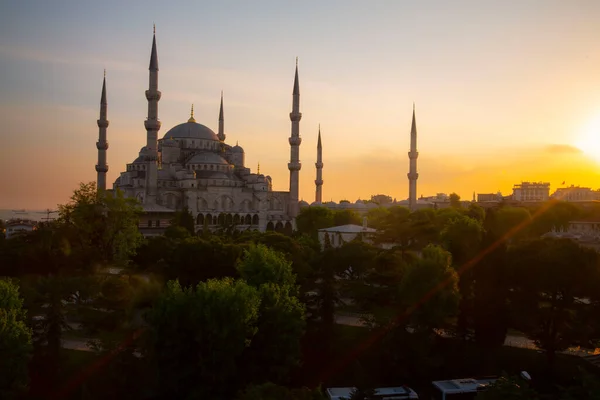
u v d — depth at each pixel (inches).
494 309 2400.3
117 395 1961.1
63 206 4539.9
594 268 2222.0
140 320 2319.1
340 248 3179.1
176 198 7628.0
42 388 2005.4
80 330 2573.8
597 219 6166.3
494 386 1668.3
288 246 3385.8
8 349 1780.3
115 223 4564.5
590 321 2217.0
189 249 2832.2
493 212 3750.0
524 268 2337.6
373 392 1772.9
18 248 3420.3
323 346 2381.9
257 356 2018.9
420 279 2258.9
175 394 1945.1
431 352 2338.8
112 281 2613.2
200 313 1910.7
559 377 2187.5
